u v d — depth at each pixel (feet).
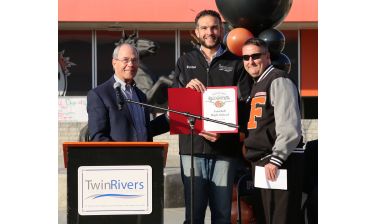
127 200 18.29
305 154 22.12
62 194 32.50
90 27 55.57
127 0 52.13
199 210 21.43
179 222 29.37
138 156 18.30
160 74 56.39
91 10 51.96
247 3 21.85
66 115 56.08
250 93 21.29
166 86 56.29
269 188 19.93
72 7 51.85
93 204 18.20
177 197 32.68
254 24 22.27
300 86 58.03
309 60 58.08
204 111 20.97
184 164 21.50
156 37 56.29
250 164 21.76
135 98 21.31
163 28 56.18
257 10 21.88
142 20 52.34
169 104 21.01
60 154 51.85
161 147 18.34
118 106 20.92
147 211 18.34
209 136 20.93
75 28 55.93
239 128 21.17
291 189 19.92
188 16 52.47
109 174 18.24
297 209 20.10
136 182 18.31
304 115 57.98
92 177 18.20
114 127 20.83
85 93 56.18
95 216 18.22
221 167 21.27
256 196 20.84
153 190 18.35
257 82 20.26
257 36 22.80
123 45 21.22
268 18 22.09
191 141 19.71
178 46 56.44
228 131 20.85
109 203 18.25
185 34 56.44
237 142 21.40
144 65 56.18
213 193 21.43
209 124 20.92
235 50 21.93
